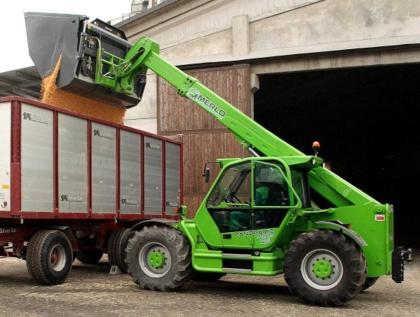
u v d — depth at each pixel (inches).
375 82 753.6
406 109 968.9
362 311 295.7
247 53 591.2
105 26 423.5
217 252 339.3
